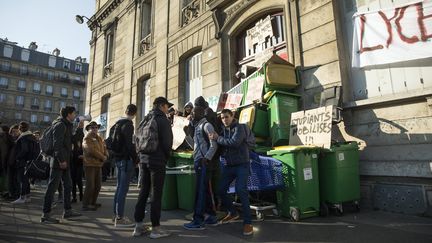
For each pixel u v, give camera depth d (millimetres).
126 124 4891
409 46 5535
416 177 5207
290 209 4887
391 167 5508
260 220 4938
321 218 4977
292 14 7527
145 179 4246
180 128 6508
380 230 4188
